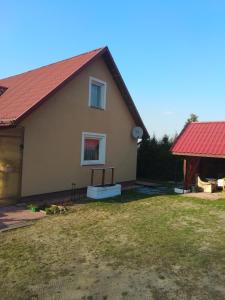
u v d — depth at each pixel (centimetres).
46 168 1304
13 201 1237
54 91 1262
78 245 784
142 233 880
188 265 668
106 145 1636
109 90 1639
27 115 1155
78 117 1453
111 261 688
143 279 605
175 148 1631
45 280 600
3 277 612
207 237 850
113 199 1375
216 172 1766
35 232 884
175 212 1134
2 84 1753
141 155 2180
